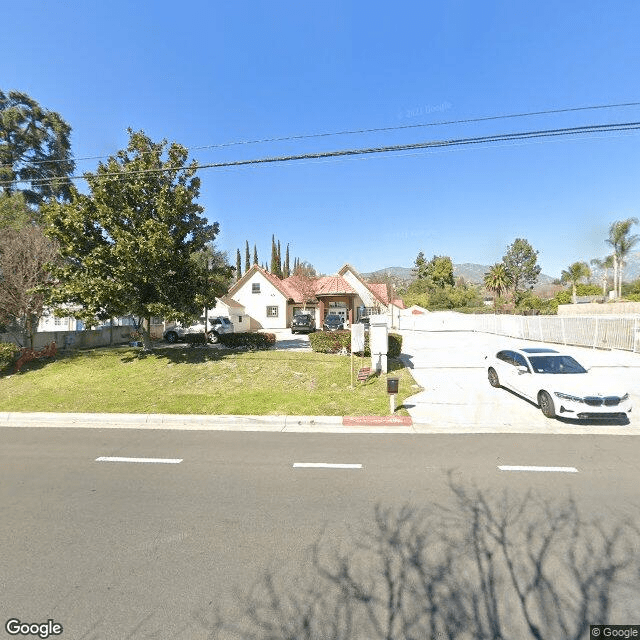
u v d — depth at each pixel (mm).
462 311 61406
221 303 32625
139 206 15438
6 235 18719
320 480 5426
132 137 15492
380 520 4273
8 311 17953
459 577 3299
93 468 6012
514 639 2668
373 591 3143
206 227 16719
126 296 14352
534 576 3297
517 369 10078
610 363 14438
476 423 8289
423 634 2715
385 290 43312
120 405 10039
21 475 5742
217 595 3107
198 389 11727
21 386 12664
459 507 4551
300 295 39531
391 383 8852
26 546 3836
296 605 2994
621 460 6086
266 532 4055
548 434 7566
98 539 3951
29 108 34344
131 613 2924
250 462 6203
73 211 14453
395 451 6648
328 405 9648
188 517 4395
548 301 53406
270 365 14164
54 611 2957
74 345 23234
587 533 3947
